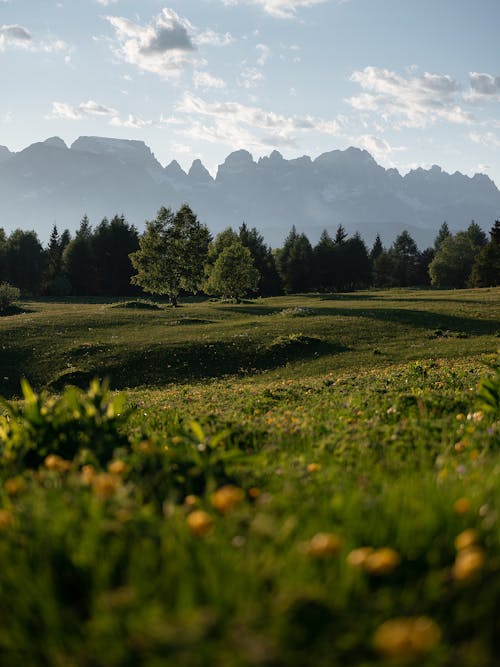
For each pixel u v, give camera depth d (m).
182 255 75.06
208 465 4.16
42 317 51.28
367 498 3.13
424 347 36.12
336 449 5.57
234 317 54.50
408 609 2.19
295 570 2.33
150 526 2.75
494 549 2.59
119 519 2.75
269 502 3.22
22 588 2.35
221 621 1.99
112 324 47.69
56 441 5.02
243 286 80.06
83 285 117.31
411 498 3.08
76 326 45.91
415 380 14.03
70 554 2.57
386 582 2.43
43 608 2.21
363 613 2.12
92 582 2.39
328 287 139.25
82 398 5.68
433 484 3.33
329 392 14.02
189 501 3.31
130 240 118.88
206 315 55.94
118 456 4.60
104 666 1.92
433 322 45.41
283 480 4.12
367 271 138.00
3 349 37.44
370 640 1.97
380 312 51.53
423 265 164.88
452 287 136.88
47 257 123.94
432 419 6.98
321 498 3.35
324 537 2.40
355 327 43.47
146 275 75.44
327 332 41.66
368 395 10.74
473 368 16.97
